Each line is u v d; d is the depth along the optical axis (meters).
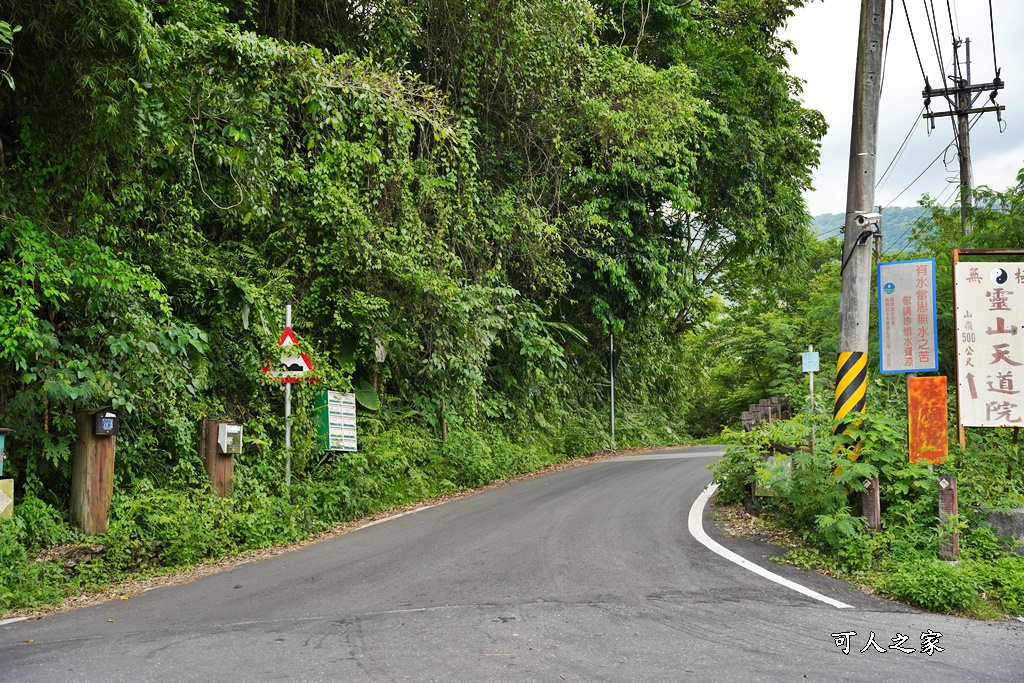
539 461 18.52
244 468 10.94
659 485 13.34
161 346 10.01
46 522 8.19
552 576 7.30
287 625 5.95
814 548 8.28
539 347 18.91
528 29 15.92
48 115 8.23
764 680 4.68
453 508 12.02
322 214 12.66
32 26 7.26
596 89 17.81
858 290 9.31
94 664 5.11
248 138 9.06
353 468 12.03
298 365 11.16
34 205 8.49
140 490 9.41
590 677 4.71
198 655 5.23
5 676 4.91
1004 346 8.91
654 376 28.52
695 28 23.28
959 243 14.88
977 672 4.97
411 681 4.66
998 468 9.16
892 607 6.48
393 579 7.39
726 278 34.38
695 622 5.87
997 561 7.54
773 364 33.56
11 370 8.83
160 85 8.02
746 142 23.36
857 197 9.35
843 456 8.71
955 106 21.62
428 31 15.84
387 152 14.20
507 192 17.38
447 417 16.17
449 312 14.59
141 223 11.12
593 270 20.50
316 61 9.48
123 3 7.26
